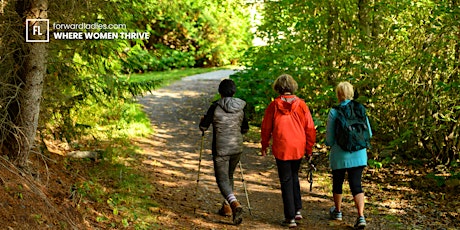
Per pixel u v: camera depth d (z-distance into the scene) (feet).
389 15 27.99
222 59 86.58
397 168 26.09
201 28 84.07
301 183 24.61
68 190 16.55
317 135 32.42
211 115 18.19
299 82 32.94
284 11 34.55
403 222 18.97
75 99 20.21
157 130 34.73
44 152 19.92
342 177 18.71
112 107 31.37
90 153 22.53
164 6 32.01
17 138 15.35
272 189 23.77
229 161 18.60
